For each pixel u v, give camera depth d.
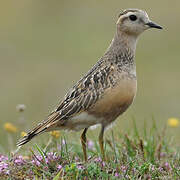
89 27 29.09
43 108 21.89
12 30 29.14
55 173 9.40
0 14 30.55
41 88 23.30
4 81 23.95
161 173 9.76
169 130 15.40
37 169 9.56
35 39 28.19
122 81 10.23
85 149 10.49
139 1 30.44
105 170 9.55
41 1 31.42
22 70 24.97
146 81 23.77
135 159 10.32
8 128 12.91
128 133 12.17
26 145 12.34
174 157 10.86
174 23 28.19
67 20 30.02
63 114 10.14
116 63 10.48
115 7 30.27
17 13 30.83
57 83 23.72
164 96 22.41
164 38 27.38
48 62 25.62
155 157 11.14
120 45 10.68
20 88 23.25
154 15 28.88
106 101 10.12
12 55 26.38
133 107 20.92
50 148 11.33
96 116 10.24
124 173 9.45
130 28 10.70
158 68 24.84
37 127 10.20
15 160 9.84
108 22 29.36
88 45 27.11
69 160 9.98
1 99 22.34
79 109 10.16
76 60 25.66
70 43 27.52
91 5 31.05
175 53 26.09
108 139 12.28
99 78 10.21
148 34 27.78
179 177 9.49
